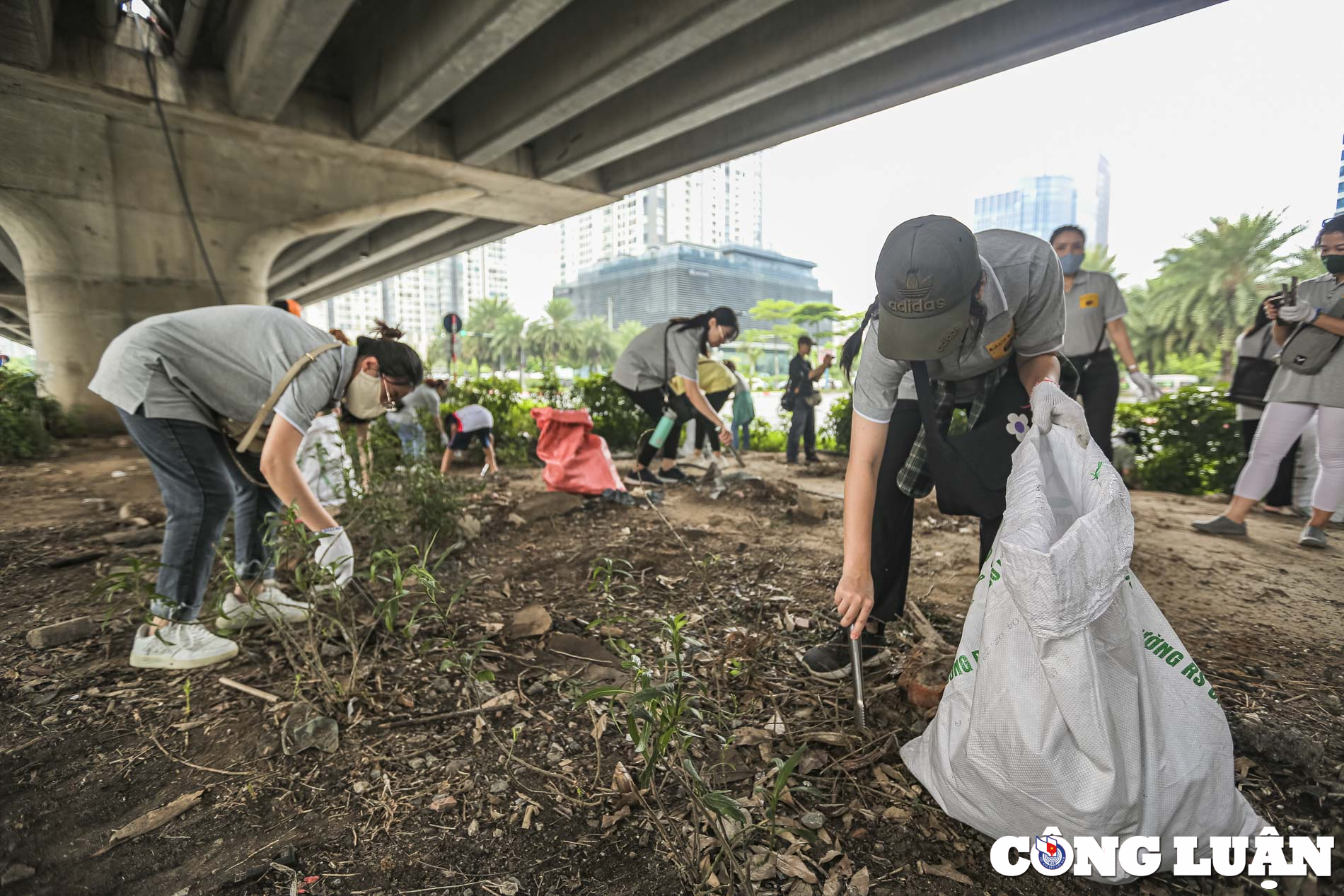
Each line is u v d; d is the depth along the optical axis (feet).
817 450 32.55
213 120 32.35
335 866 5.43
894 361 6.53
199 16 25.25
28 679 8.21
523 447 28.30
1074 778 4.83
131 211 32.76
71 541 13.70
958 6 20.30
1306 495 17.38
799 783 6.33
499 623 10.01
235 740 7.06
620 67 26.14
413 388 9.04
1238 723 7.11
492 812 6.03
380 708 7.58
